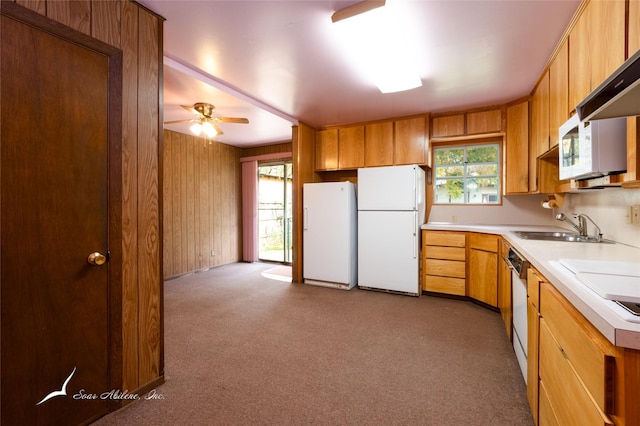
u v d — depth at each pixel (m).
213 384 1.83
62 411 1.39
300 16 1.83
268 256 6.11
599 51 1.47
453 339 2.43
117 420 1.52
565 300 1.13
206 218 5.35
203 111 3.29
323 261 4.08
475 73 2.61
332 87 2.94
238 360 2.12
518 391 1.75
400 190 3.63
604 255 1.58
